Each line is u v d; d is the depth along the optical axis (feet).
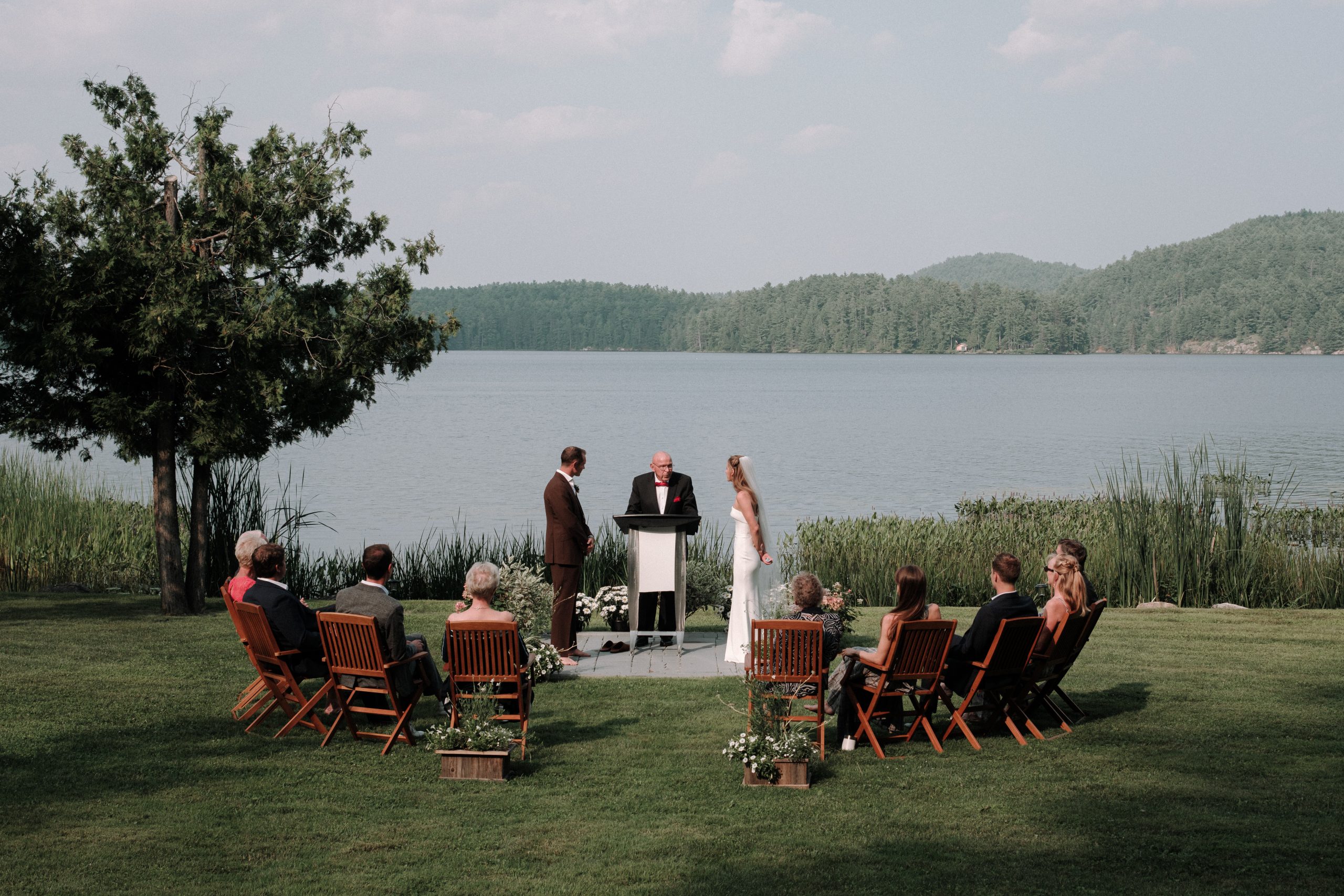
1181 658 33.42
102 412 38.42
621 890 16.12
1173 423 200.64
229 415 39.34
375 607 23.30
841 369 563.89
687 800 20.25
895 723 24.86
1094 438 170.30
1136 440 167.12
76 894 15.75
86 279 37.83
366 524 84.07
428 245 43.04
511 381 409.90
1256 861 17.08
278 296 39.91
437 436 172.24
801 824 18.98
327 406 42.91
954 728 25.25
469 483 112.27
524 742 23.30
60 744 23.38
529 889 16.14
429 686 24.93
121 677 29.78
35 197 38.78
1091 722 25.77
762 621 23.09
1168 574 48.75
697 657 33.99
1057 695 28.45
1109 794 20.48
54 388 39.96
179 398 41.50
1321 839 17.95
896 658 23.11
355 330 41.93
